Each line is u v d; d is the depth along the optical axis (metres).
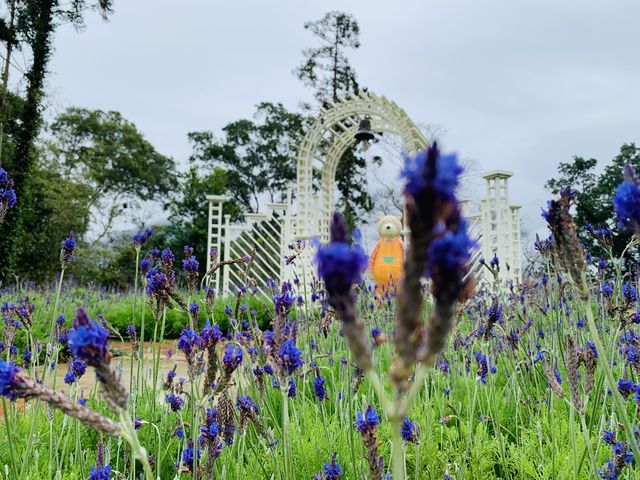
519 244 13.30
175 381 2.84
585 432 1.57
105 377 0.97
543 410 2.81
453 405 2.95
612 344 2.62
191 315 2.30
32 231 22.86
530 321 3.90
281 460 2.34
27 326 2.71
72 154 37.62
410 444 2.44
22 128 16.55
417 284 0.63
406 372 0.64
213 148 41.41
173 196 42.81
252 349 2.90
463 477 2.26
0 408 3.50
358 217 32.28
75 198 26.11
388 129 15.40
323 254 0.67
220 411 1.95
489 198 12.95
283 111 41.94
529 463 2.29
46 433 2.88
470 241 0.62
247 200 42.59
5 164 17.17
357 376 2.55
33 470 2.28
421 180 0.59
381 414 2.96
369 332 4.56
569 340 1.60
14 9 16.55
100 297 12.34
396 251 11.87
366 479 1.99
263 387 2.33
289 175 41.50
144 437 2.84
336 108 15.47
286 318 1.81
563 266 1.28
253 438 2.80
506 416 3.15
